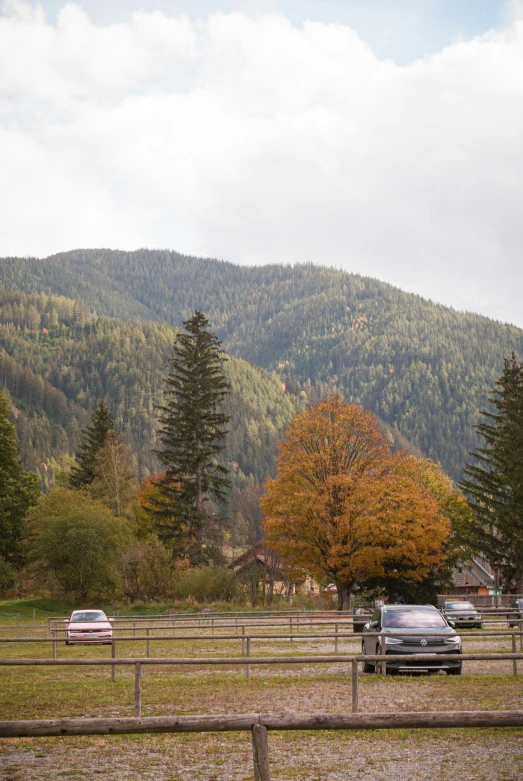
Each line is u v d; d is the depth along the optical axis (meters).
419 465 88.94
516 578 71.62
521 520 68.56
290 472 61.16
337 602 64.06
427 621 23.17
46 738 13.53
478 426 72.62
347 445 62.53
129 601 67.12
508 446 69.38
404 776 10.37
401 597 66.44
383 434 63.34
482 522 71.62
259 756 8.09
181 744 12.92
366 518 57.62
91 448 96.94
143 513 87.88
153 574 66.94
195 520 74.06
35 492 79.94
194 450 75.56
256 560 82.69
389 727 8.30
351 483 58.53
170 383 78.44
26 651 34.31
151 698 17.56
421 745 12.49
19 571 77.19
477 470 71.69
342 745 12.58
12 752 12.42
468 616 44.12
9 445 73.88
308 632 39.28
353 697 14.62
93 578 66.06
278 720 8.19
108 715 15.23
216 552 73.81
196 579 65.25
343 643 35.06
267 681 20.73
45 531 67.44
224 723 8.16
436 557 61.25
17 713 15.58
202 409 76.94
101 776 10.60
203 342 78.50
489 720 8.37
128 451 97.25
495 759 11.38
